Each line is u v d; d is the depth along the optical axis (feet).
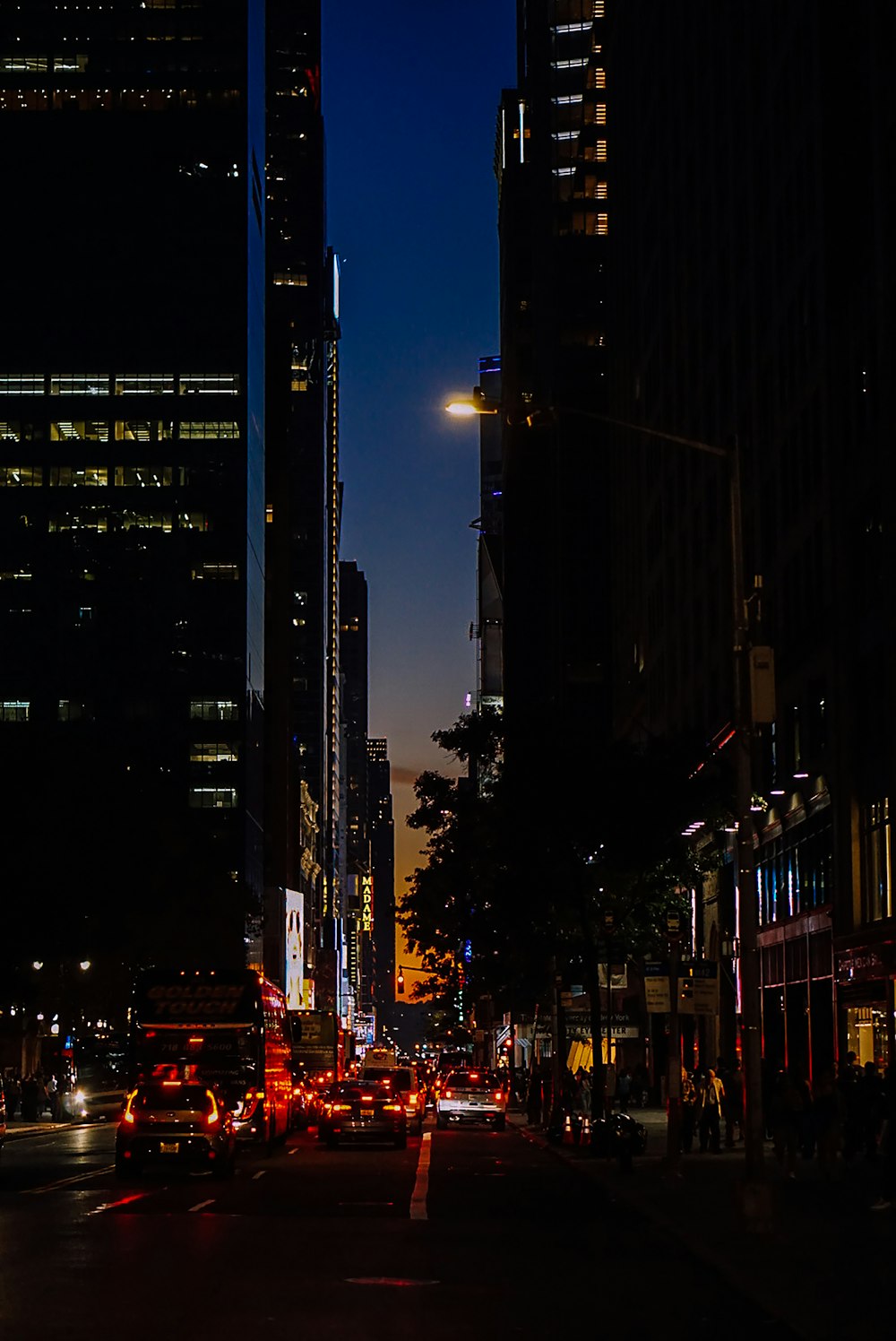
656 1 301.63
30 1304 55.98
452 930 207.00
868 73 174.09
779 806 197.47
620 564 351.87
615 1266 69.15
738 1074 156.25
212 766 581.12
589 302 478.18
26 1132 210.18
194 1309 55.11
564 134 490.08
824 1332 49.06
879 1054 155.84
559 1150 155.53
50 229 612.29
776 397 201.05
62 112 620.08
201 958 353.10
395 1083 170.30
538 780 169.48
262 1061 150.92
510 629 558.15
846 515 169.68
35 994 277.44
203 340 607.78
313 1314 54.19
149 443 600.80
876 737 161.48
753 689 85.40
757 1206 78.23
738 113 226.58
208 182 617.21
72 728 577.43
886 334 156.25
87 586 590.14
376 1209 95.30
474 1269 67.46
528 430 549.95
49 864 272.92
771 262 204.85
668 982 118.01
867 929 159.53
